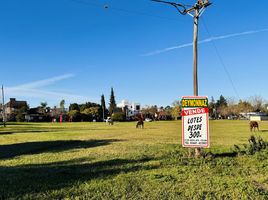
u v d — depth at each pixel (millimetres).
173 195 8656
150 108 179750
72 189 9312
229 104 175000
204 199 8352
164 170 11875
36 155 17547
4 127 66312
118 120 125812
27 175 11383
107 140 27266
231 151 16578
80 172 11750
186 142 14422
